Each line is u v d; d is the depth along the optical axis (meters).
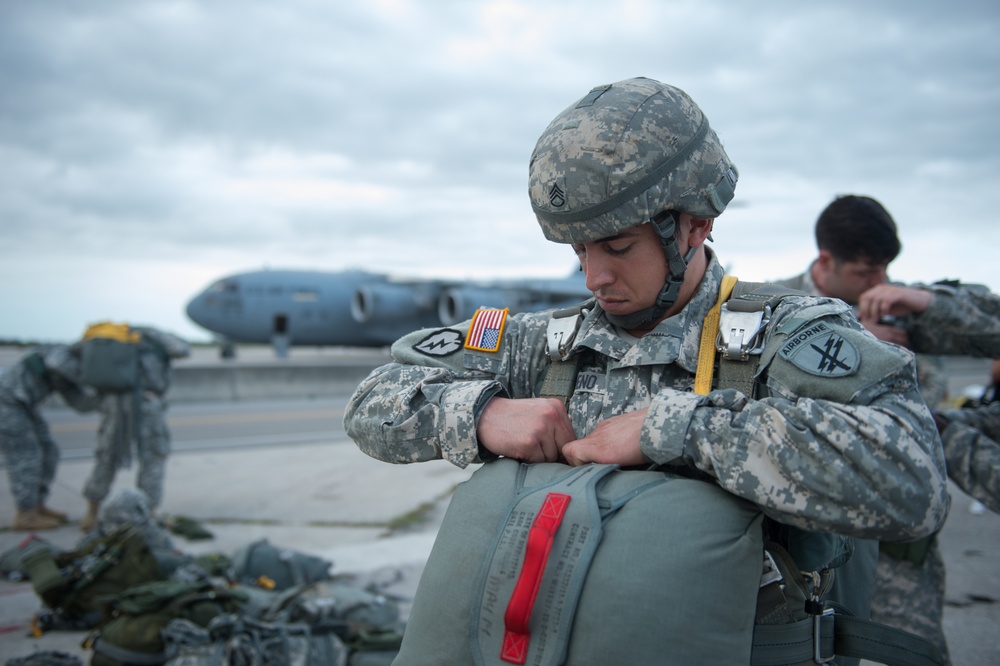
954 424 2.21
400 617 3.81
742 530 1.12
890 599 2.26
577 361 1.48
